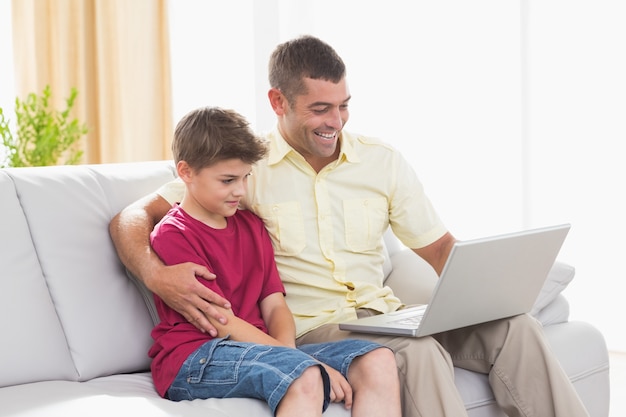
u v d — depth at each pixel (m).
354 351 1.86
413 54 4.05
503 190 3.93
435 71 4.01
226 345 1.84
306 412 1.66
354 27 4.12
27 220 2.03
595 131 3.79
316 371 1.72
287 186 2.25
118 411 1.62
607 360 2.42
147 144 4.18
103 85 4.17
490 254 1.87
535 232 1.96
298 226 2.24
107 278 2.08
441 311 1.88
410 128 4.07
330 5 4.14
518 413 2.04
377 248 2.34
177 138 2.02
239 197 2.01
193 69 4.23
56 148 3.59
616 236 3.79
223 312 1.91
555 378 1.99
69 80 4.16
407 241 2.38
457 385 2.07
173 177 2.37
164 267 1.94
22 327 1.92
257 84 4.07
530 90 3.85
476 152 3.97
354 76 4.14
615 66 3.74
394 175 2.32
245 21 4.19
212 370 1.81
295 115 2.19
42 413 1.62
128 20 4.14
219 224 2.05
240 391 1.76
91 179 2.18
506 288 1.99
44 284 2.00
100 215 2.13
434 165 4.05
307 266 2.23
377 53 4.10
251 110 4.21
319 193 2.26
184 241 1.98
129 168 2.31
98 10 4.14
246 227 2.14
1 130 3.46
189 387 1.84
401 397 1.89
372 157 2.32
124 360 2.05
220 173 1.96
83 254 2.06
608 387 2.42
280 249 2.23
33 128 3.55
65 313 2.00
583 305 3.87
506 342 2.04
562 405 1.97
